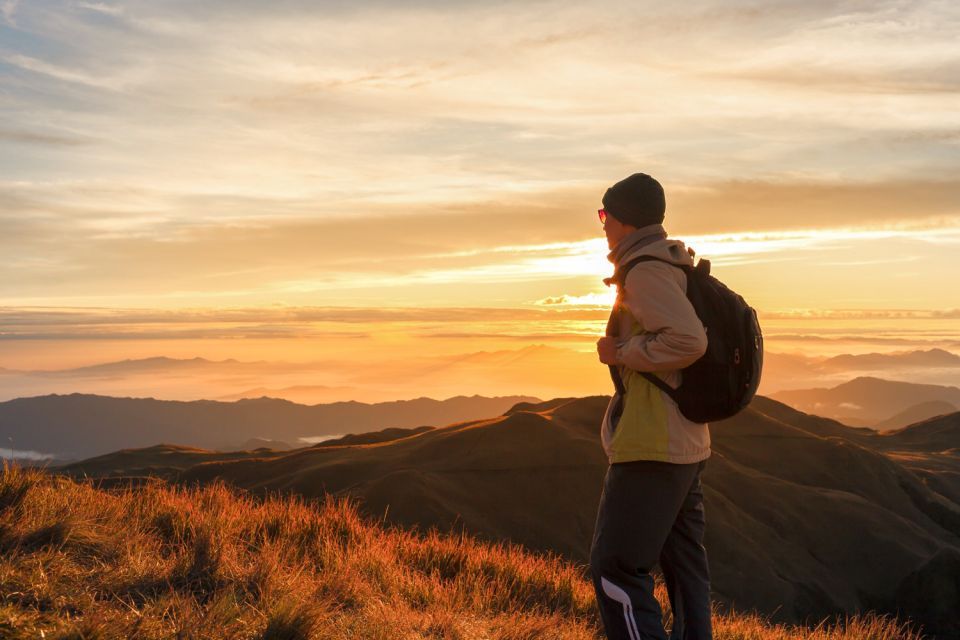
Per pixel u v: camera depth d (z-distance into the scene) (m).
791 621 66.62
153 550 4.95
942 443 163.25
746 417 120.75
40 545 4.48
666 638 3.42
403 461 94.44
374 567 6.09
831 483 104.62
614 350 3.47
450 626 4.58
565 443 96.19
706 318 3.34
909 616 57.22
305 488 88.00
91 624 3.36
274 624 3.74
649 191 3.51
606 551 3.45
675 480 3.39
